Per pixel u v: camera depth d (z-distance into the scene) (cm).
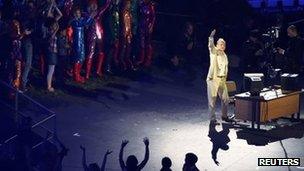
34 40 3073
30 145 2300
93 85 3269
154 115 2947
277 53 3403
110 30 3366
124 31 3441
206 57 3878
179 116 2956
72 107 2950
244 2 4372
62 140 2564
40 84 3134
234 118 2881
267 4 4519
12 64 2856
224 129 2762
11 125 2595
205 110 3069
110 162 2372
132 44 3575
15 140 2331
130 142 2586
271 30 3534
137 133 2695
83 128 2712
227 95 2841
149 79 3491
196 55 3878
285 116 2856
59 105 2950
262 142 2609
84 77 3316
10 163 2266
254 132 2723
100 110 2956
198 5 4278
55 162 2131
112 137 2634
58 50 3083
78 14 3166
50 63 3019
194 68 3731
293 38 3350
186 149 2522
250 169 2342
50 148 2266
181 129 2766
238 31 4009
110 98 3134
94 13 3219
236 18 4247
